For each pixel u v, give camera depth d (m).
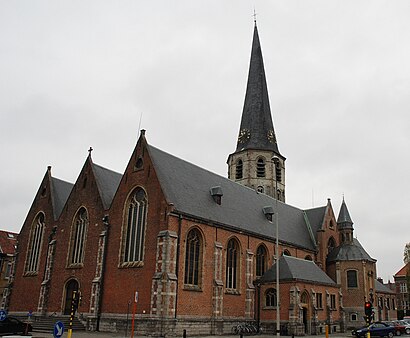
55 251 50.38
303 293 48.09
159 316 36.94
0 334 36.31
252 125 74.06
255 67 78.44
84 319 43.62
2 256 73.00
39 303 48.66
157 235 40.22
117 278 42.34
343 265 62.41
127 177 45.41
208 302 42.50
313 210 70.06
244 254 49.16
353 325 59.56
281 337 43.16
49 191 55.53
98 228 46.62
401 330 49.38
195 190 47.16
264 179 69.88
